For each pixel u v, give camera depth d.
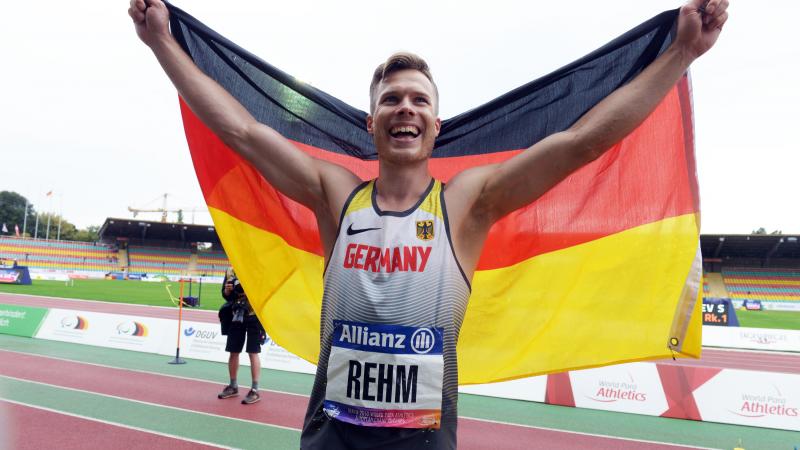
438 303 1.66
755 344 15.03
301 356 2.71
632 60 2.45
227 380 7.87
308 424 1.74
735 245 46.59
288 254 2.83
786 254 48.34
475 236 1.87
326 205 1.94
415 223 1.74
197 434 5.21
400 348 1.63
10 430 5.15
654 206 2.55
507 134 2.86
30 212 90.31
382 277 1.68
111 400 6.43
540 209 2.77
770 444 5.49
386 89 1.80
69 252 52.72
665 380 6.70
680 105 2.51
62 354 9.45
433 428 1.60
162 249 58.25
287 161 1.94
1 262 46.41
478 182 1.87
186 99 2.06
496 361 2.67
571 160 1.74
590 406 6.89
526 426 5.97
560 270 2.69
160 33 2.03
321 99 2.97
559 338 2.61
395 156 1.77
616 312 2.54
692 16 1.70
